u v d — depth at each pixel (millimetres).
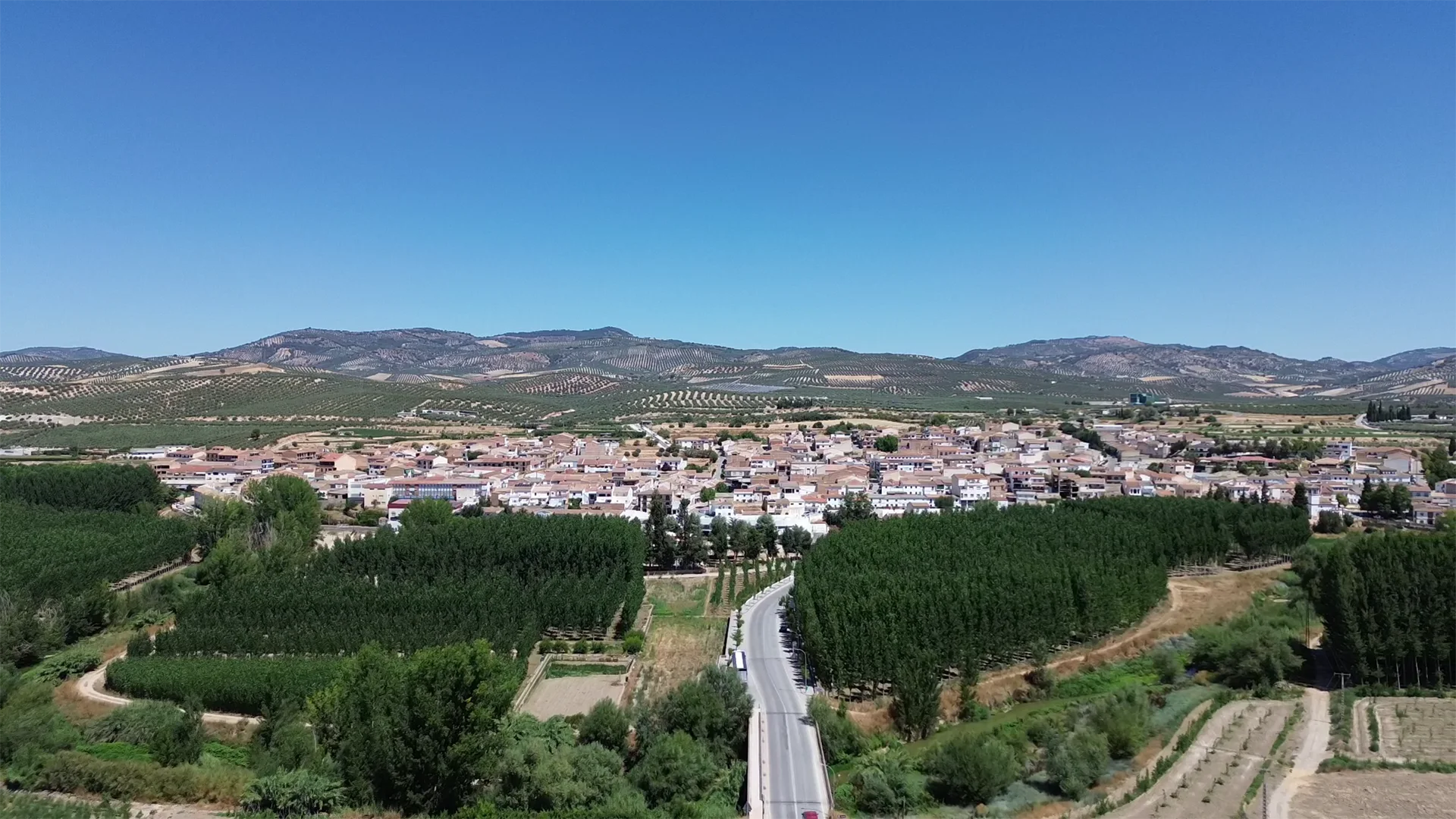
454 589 191000
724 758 125125
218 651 164375
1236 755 131875
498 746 114312
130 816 103750
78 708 144750
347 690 123500
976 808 115188
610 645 179875
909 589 169750
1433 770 125625
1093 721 136375
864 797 114750
